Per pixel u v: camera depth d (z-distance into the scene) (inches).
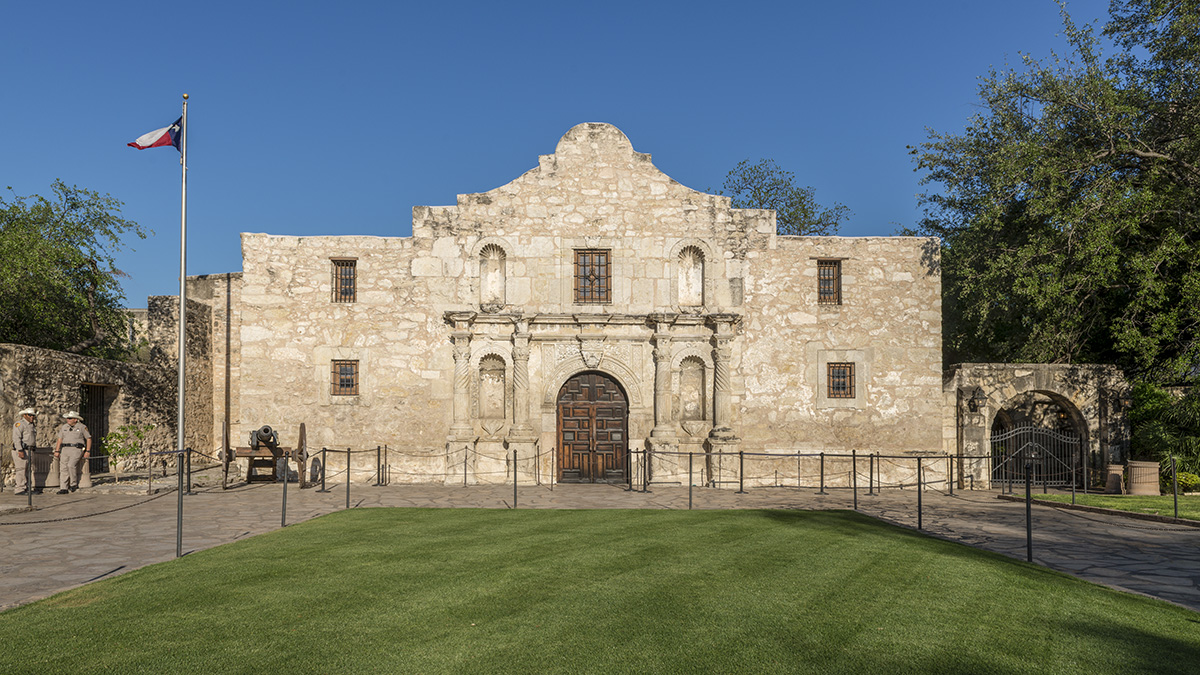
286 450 726.5
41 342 941.2
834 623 278.8
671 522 516.1
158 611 285.3
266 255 818.8
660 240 829.8
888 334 826.2
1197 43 770.2
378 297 820.6
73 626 267.0
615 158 836.6
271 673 224.7
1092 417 830.5
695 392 832.9
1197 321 776.9
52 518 528.1
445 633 261.9
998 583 344.5
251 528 493.7
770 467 808.3
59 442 678.5
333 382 818.2
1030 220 894.4
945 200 1135.6
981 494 765.9
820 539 450.3
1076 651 253.3
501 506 618.8
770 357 822.5
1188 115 791.1
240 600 301.3
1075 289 787.4
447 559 382.3
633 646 251.0
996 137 940.0
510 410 815.7
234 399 982.4
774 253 830.5
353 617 279.1
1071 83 860.6
